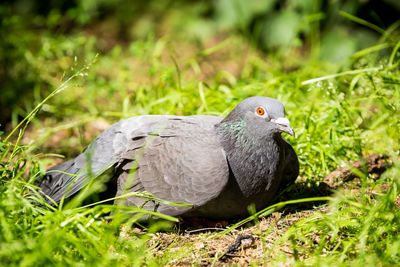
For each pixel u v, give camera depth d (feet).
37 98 47.37
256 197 30.83
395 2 52.31
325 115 37.78
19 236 26.12
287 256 27.61
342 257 25.88
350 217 28.60
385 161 35.78
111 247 27.37
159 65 48.67
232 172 30.22
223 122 30.99
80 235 26.86
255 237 29.30
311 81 38.65
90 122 45.98
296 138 36.60
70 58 53.31
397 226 27.45
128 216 29.19
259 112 30.25
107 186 32.99
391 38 45.11
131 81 50.93
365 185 31.04
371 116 39.73
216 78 46.24
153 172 31.09
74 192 31.63
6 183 29.07
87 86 49.06
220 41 63.57
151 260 27.30
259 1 56.95
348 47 52.49
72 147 42.93
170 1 66.80
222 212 30.99
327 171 35.32
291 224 30.35
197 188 29.73
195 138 30.86
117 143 32.32
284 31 55.67
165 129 31.86
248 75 49.70
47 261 24.40
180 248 28.89
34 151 41.75
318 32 52.95
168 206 30.32
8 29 55.42
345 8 53.83
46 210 28.43
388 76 38.14
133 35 65.31
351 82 39.42
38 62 51.24
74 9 61.26
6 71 52.19
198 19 62.75
